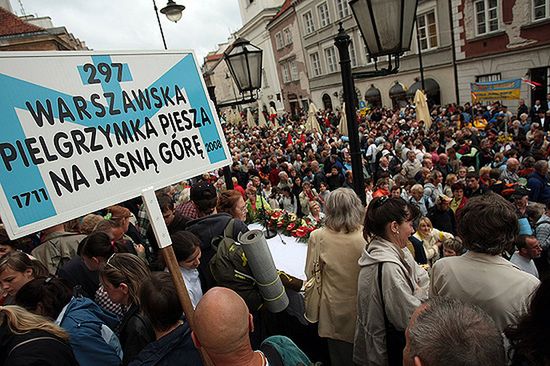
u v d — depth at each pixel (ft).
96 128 5.52
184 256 8.14
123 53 5.93
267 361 4.65
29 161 4.91
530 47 50.03
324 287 7.88
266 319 8.83
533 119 39.88
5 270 8.16
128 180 5.71
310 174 27.45
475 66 58.75
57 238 11.47
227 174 15.21
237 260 7.64
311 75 104.99
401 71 72.84
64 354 5.77
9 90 4.85
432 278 6.29
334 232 7.67
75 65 5.44
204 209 11.41
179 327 5.88
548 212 13.35
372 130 45.93
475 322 3.40
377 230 6.82
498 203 5.63
